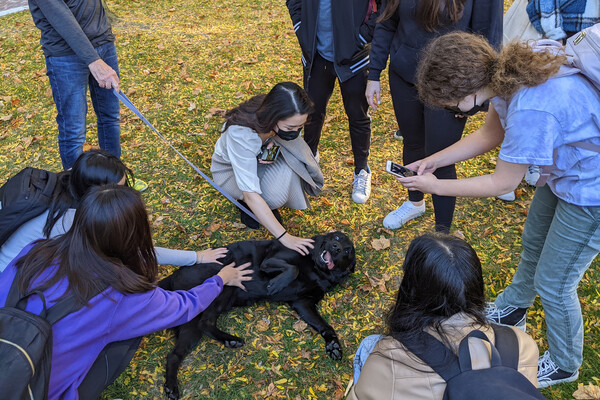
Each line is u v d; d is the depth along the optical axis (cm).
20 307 210
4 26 777
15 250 272
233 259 359
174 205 436
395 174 282
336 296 358
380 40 353
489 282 362
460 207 429
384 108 565
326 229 410
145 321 237
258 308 349
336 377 303
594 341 316
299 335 329
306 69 411
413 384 157
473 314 168
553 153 217
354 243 399
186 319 260
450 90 212
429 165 289
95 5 387
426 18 301
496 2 299
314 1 375
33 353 189
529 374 163
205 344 321
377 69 362
